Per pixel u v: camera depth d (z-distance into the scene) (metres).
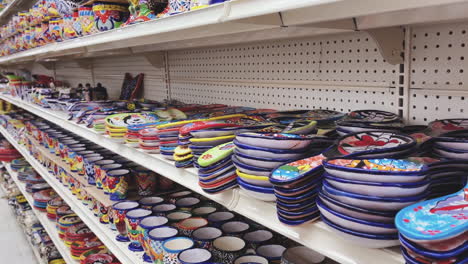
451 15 0.81
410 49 1.02
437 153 0.70
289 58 1.41
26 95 3.25
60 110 2.50
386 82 1.10
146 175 1.70
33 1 3.56
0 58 3.49
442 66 0.97
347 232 0.59
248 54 1.60
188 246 1.23
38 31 2.35
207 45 1.70
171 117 1.51
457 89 0.95
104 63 3.12
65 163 2.38
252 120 1.19
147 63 2.45
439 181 0.62
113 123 1.52
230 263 1.09
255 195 0.80
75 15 1.70
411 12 0.80
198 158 0.95
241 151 0.83
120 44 1.51
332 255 0.66
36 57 2.74
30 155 3.28
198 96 1.98
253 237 1.23
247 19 0.76
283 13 0.80
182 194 1.65
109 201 1.71
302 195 0.67
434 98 1.00
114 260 1.97
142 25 1.04
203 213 1.44
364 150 0.67
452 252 0.45
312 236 0.69
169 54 2.18
